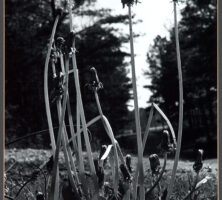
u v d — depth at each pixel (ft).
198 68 131.23
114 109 143.33
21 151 45.73
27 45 112.37
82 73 121.39
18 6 110.93
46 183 10.84
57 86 9.39
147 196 10.08
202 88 138.51
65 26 97.09
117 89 145.07
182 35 130.41
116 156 9.63
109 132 9.71
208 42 127.34
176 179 17.28
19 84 111.86
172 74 138.41
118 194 9.78
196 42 128.57
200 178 16.76
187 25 128.98
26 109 105.91
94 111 112.68
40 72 112.47
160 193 11.04
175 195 13.74
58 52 9.68
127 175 9.46
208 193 15.43
